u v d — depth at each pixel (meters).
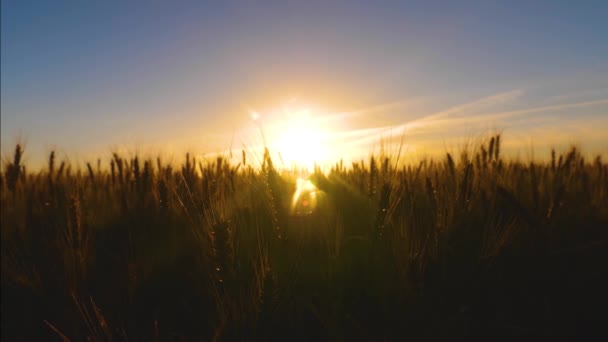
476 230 0.73
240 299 0.49
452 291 0.59
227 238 0.51
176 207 0.93
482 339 0.51
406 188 0.80
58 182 1.06
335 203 0.96
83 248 0.69
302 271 0.63
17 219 0.96
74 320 0.55
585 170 1.15
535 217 0.72
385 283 0.59
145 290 0.65
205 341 0.51
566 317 0.52
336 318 0.52
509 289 0.59
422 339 0.50
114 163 1.26
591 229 0.79
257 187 0.73
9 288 0.65
